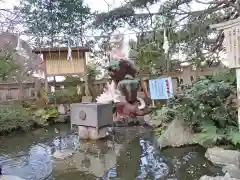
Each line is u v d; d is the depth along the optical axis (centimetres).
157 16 909
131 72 882
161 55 961
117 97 859
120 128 817
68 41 1071
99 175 431
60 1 1052
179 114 579
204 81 608
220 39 846
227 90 534
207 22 809
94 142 665
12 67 1000
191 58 923
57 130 897
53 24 1114
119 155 542
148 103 975
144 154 535
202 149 524
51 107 1099
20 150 634
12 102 1153
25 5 1035
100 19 938
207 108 535
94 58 1359
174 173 418
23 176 442
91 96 1174
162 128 691
